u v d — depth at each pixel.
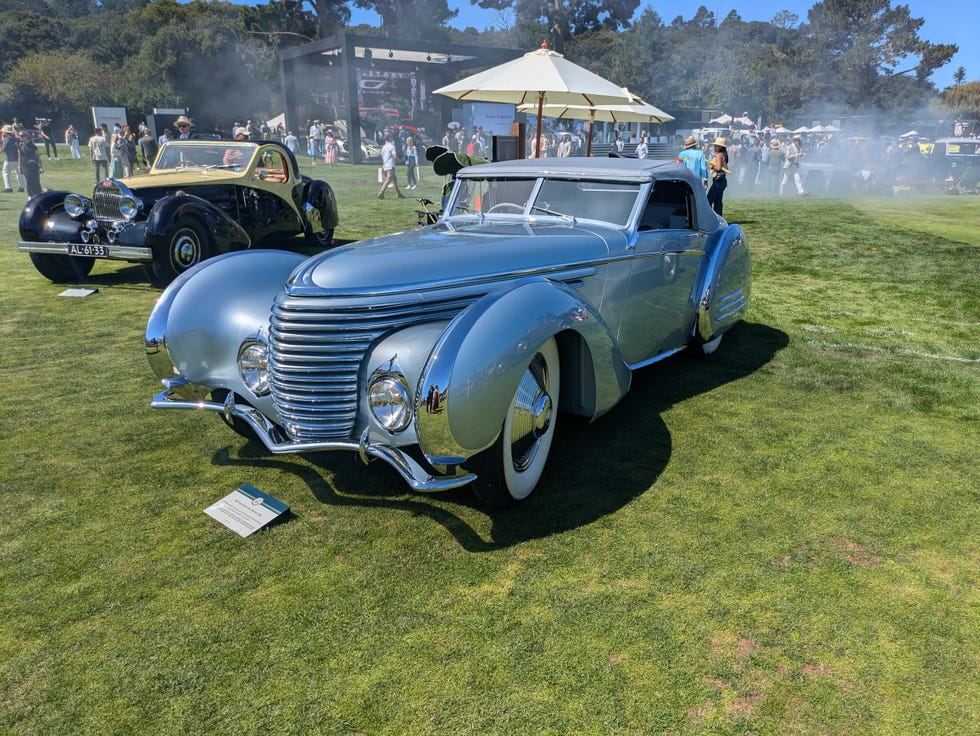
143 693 2.22
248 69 58.59
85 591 2.70
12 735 2.06
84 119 51.28
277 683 2.25
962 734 2.05
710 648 2.39
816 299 7.44
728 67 66.94
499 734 2.05
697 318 4.91
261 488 3.49
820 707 2.15
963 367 5.26
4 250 10.27
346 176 23.92
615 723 2.09
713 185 11.14
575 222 4.22
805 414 4.37
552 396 3.31
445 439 2.70
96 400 4.64
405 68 36.16
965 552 2.94
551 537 3.05
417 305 3.03
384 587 2.72
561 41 66.25
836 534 3.06
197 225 7.86
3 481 3.55
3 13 78.50
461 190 4.74
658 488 3.46
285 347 3.02
